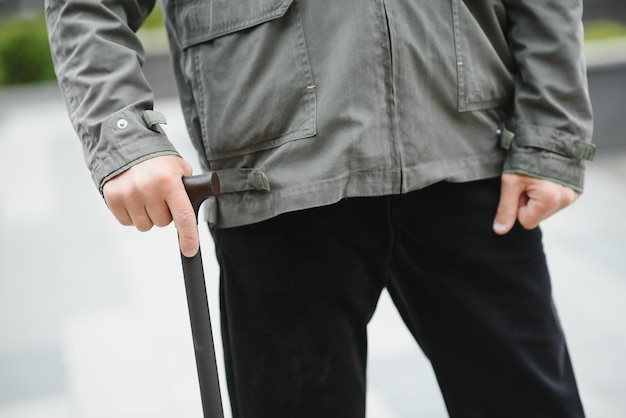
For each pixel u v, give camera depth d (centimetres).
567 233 382
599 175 482
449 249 117
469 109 115
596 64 514
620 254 349
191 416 230
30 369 270
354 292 115
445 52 111
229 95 111
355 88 107
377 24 106
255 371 117
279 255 113
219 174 114
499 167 120
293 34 107
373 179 109
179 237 102
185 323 299
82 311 321
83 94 106
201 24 111
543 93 116
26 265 390
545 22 116
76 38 107
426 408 232
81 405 242
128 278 358
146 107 106
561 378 122
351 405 117
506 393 121
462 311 119
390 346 274
